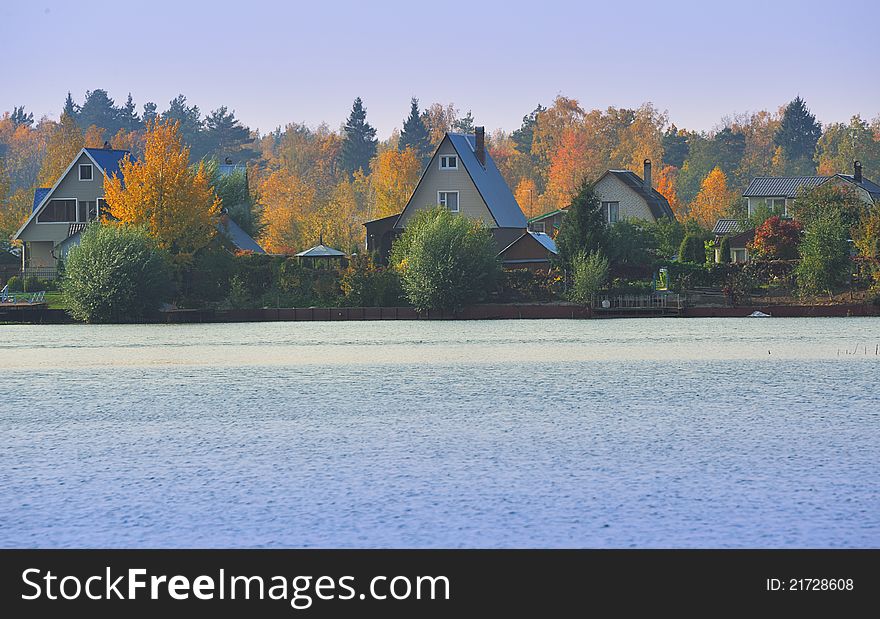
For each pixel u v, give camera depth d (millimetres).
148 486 39156
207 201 126062
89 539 33594
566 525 34062
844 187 150500
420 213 134125
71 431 50188
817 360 76812
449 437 47375
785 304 120500
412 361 79562
